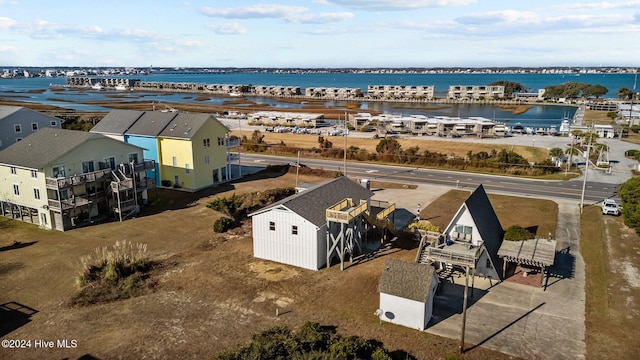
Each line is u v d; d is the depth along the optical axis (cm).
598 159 7281
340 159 7744
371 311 2798
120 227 4325
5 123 6425
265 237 3541
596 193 5456
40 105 16025
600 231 4122
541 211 4731
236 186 5859
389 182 6091
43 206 4247
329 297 2973
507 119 13725
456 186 5872
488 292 3027
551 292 3012
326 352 2159
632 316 2706
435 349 2408
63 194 4253
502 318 2705
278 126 12300
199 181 5659
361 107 19200
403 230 4184
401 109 18188
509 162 6856
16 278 3250
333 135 10750
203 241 3969
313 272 3344
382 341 2478
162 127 5766
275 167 6794
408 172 6719
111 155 4719
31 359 2338
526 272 3222
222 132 6019
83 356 2367
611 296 2945
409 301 2591
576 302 2878
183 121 5769
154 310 2819
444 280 3200
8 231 4197
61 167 4256
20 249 3775
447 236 3359
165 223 4438
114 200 4612
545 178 6281
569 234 4066
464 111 17375
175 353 2381
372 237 4000
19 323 2686
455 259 2944
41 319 2725
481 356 2345
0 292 3055
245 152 8488
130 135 5847
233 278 3250
